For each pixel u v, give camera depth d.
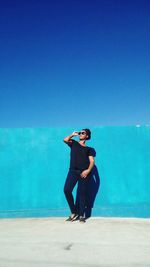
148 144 6.41
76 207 6.20
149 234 4.92
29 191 6.41
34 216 6.34
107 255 3.92
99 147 6.43
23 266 3.56
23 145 6.54
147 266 3.58
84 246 4.27
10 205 6.39
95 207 6.28
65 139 5.91
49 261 3.71
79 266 3.56
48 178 6.43
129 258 3.82
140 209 6.23
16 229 5.29
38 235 4.86
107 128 6.47
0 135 6.57
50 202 6.36
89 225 5.51
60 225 5.53
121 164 6.37
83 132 6.06
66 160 6.46
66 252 4.03
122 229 5.22
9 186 6.44
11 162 6.50
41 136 6.55
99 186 6.33
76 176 5.83
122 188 6.31
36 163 6.48
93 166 6.11
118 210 6.25
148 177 6.32
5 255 3.92
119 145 6.41
